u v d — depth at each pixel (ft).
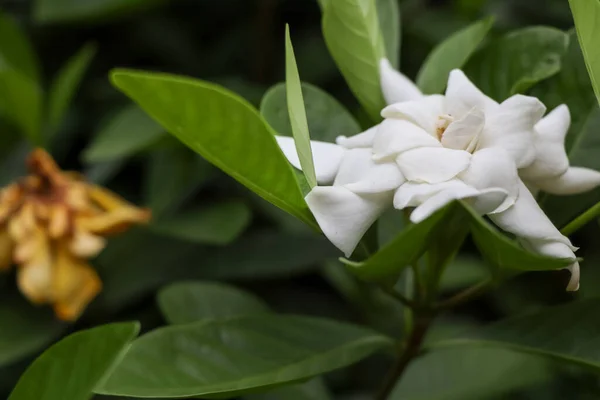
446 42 1.98
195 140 1.76
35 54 2.55
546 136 1.81
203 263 2.30
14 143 2.47
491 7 2.47
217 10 2.55
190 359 1.87
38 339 2.23
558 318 1.91
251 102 2.27
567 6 2.44
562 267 1.75
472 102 1.80
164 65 2.58
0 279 2.31
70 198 2.21
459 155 1.75
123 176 2.49
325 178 1.80
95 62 2.56
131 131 2.27
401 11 2.48
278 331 1.93
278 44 2.52
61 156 2.49
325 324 1.95
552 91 1.95
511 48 1.95
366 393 2.35
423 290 1.90
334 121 1.95
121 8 2.38
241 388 1.84
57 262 2.21
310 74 2.45
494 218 1.75
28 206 2.20
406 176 1.75
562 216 1.93
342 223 1.76
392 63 1.99
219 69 2.54
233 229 2.24
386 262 1.78
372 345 1.94
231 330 1.91
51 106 2.37
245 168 1.77
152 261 2.32
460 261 2.40
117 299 2.30
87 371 1.73
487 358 2.24
